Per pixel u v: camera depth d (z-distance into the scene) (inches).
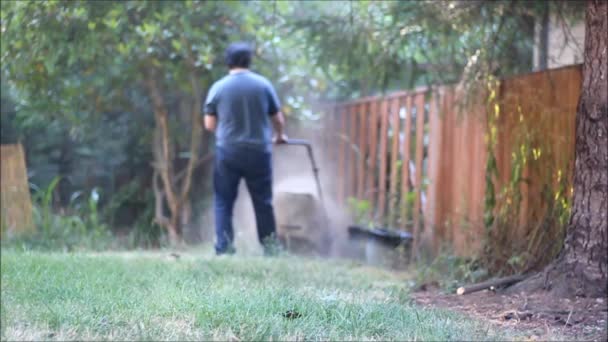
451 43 500.7
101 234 650.2
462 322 299.6
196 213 725.3
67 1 469.4
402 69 541.3
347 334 267.1
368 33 504.1
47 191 673.6
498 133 479.8
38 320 269.0
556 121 429.4
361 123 676.7
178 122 732.0
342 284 405.1
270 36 571.5
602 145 359.3
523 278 399.9
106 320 269.7
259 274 420.2
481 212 494.6
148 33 542.9
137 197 767.7
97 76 636.1
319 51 531.2
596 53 359.9
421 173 575.5
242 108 545.0
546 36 495.8
